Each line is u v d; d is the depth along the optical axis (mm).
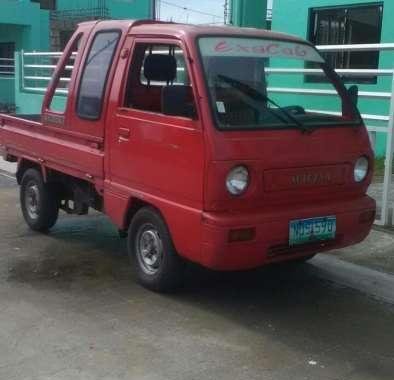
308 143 5016
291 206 5004
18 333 4633
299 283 5801
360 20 12438
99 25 6141
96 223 7891
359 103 11898
